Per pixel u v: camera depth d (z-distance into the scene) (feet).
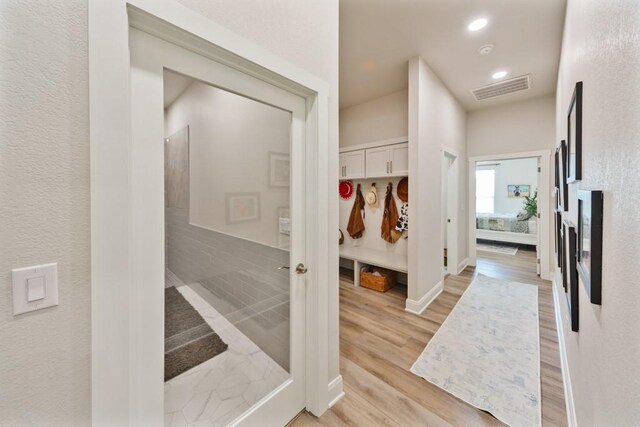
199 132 3.62
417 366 6.31
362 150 12.12
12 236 2.07
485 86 11.17
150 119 3.01
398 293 11.04
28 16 2.09
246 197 4.33
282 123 4.64
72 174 2.30
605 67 2.94
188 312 3.63
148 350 3.11
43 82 2.15
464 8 6.64
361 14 6.84
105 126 2.43
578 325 4.39
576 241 4.42
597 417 3.11
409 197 9.22
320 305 4.86
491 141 13.82
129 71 2.66
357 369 6.23
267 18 3.87
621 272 2.36
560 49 8.29
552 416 4.89
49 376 2.27
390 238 12.00
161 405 3.23
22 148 2.08
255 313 4.56
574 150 4.52
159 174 3.12
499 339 7.43
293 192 4.80
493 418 4.86
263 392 4.57
